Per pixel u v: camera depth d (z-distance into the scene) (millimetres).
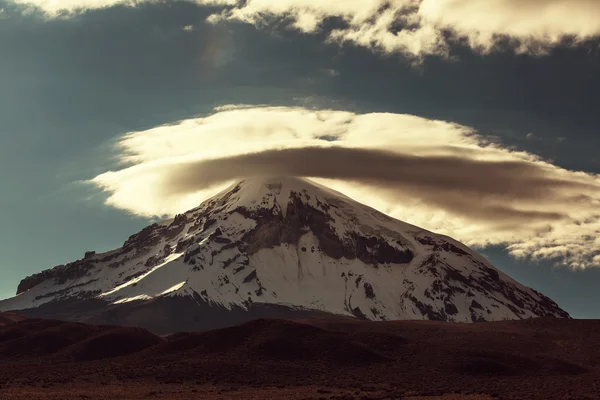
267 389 176750
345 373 198125
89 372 194125
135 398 157125
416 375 196500
